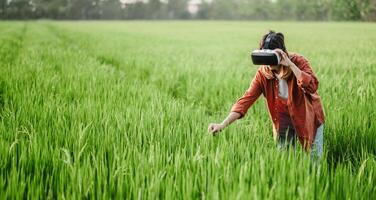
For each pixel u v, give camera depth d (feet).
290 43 73.41
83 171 9.36
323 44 70.18
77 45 67.26
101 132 12.82
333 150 13.80
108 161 10.77
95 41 78.02
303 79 10.81
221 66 35.14
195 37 103.40
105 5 476.13
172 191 8.61
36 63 32.83
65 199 8.71
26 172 10.21
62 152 11.18
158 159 10.01
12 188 8.86
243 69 32.71
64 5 440.45
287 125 12.41
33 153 10.75
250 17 453.99
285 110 12.26
